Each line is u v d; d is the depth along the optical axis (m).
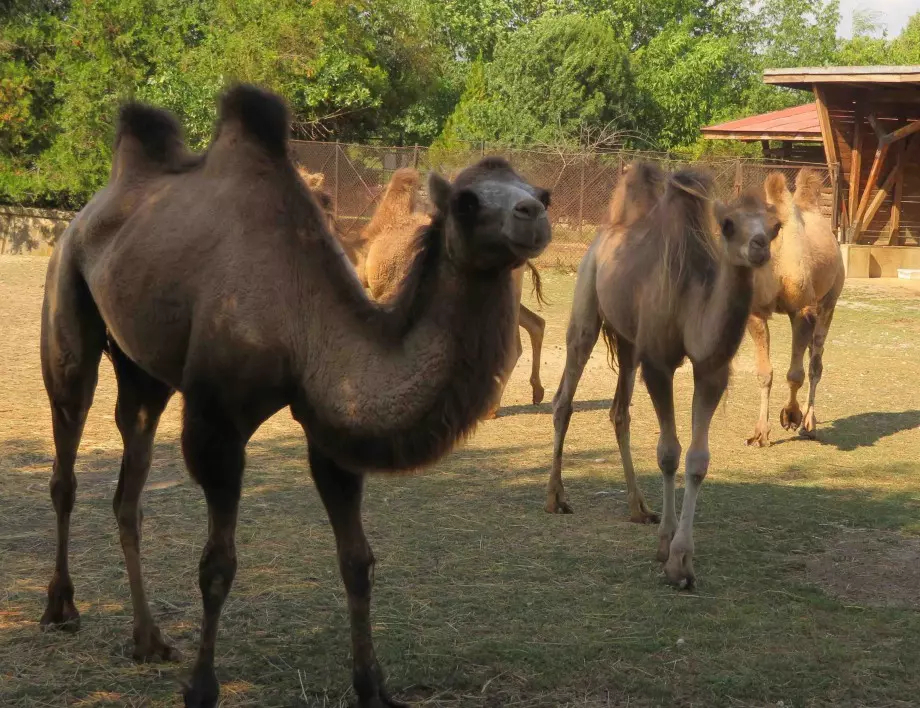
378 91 27.06
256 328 3.78
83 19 24.59
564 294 18.91
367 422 3.56
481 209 3.27
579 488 7.39
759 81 50.53
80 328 4.62
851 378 11.96
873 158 25.23
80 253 4.52
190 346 3.91
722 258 5.23
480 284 3.45
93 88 23.75
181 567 5.52
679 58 41.66
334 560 5.70
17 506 6.48
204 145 25.38
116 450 7.92
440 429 3.53
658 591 5.40
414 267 3.59
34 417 8.80
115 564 5.54
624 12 48.28
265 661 4.41
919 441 9.08
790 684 4.34
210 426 3.87
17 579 5.28
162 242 4.05
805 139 26.83
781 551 6.08
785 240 8.69
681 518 5.54
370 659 3.99
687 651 4.64
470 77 34.84
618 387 6.74
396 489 7.23
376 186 22.64
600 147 33.34
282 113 4.08
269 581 5.36
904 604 5.27
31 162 24.34
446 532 6.28
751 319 8.68
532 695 4.20
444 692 4.20
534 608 5.10
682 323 5.62
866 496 7.27
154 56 25.50
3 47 23.94
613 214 6.86
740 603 5.25
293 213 3.92
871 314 17.42
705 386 5.51
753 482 7.64
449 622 4.88
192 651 4.50
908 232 25.50
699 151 33.66
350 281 3.80
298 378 3.80
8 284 17.89
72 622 4.69
